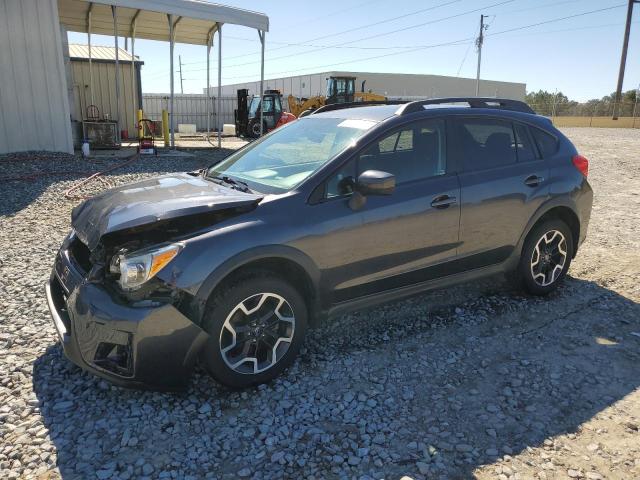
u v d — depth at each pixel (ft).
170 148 58.85
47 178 33.45
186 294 9.48
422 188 12.48
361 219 11.43
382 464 8.49
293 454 8.71
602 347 12.53
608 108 165.58
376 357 12.00
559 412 9.95
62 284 10.68
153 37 68.54
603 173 42.80
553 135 15.49
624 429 9.43
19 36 41.50
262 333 10.59
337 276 11.39
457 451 8.82
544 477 8.22
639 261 18.90
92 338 9.42
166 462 8.48
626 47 146.82
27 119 43.06
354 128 12.75
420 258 12.62
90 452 8.66
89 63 68.08
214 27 61.62
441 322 13.88
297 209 10.84
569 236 15.52
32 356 11.60
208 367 10.03
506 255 14.33
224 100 132.26
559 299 15.46
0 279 16.01
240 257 9.91
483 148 13.94
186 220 10.08
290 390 10.59
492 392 10.60
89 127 55.01
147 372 9.41
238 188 11.82
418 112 13.04
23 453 8.59
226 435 9.19
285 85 192.13
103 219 10.44
